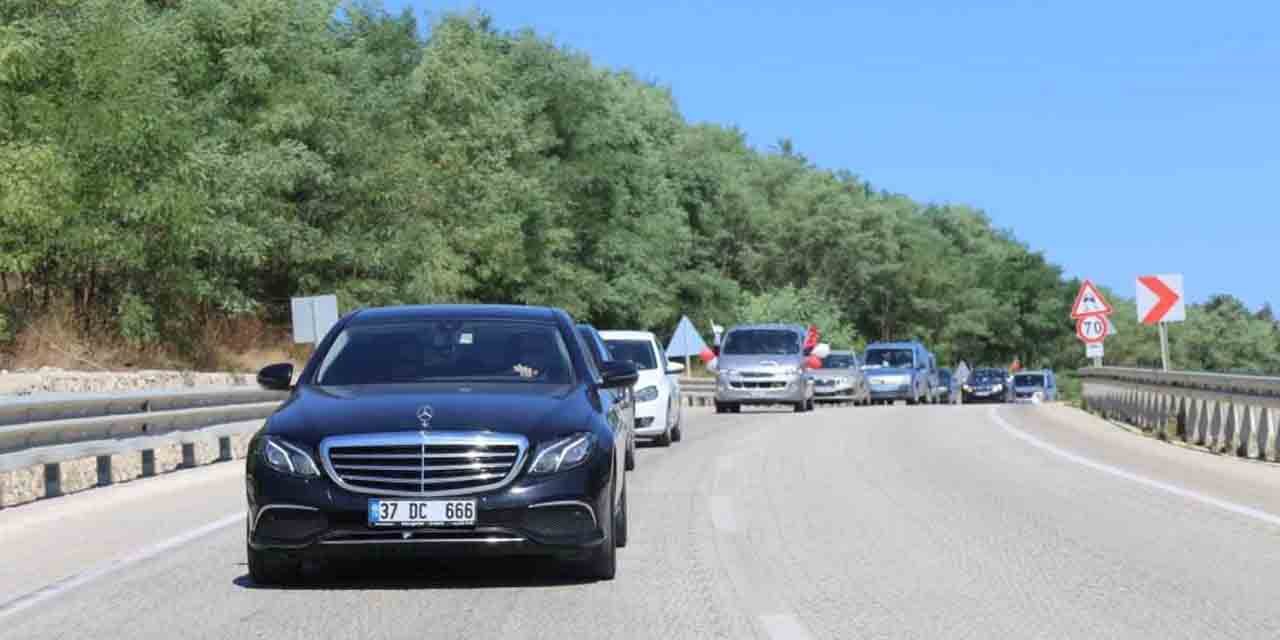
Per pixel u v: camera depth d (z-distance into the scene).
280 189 81.31
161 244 61.75
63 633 15.55
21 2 57.34
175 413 35.69
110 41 58.06
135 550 21.97
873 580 18.48
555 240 134.12
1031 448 43.28
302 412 18.23
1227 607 16.47
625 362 20.72
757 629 15.23
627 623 15.64
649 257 157.00
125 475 39.25
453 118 120.75
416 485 17.41
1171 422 49.28
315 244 87.12
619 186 153.38
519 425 17.78
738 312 192.62
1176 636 14.77
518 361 20.02
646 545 21.80
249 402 41.59
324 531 17.38
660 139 186.75
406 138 99.62
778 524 24.36
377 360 19.98
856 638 14.71
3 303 59.41
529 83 148.75
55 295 61.44
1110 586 17.95
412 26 135.75
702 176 190.75
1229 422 41.38
